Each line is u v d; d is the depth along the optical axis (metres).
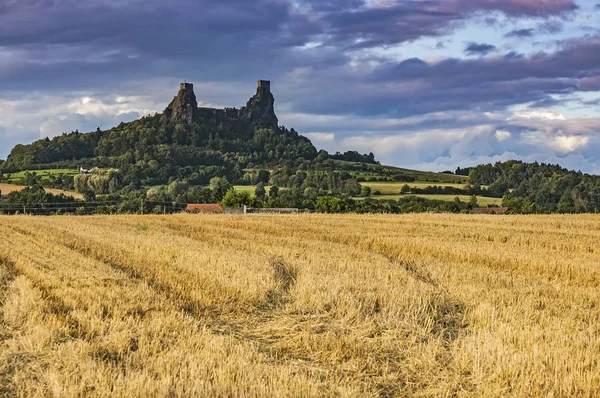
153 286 17.28
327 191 149.00
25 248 26.34
